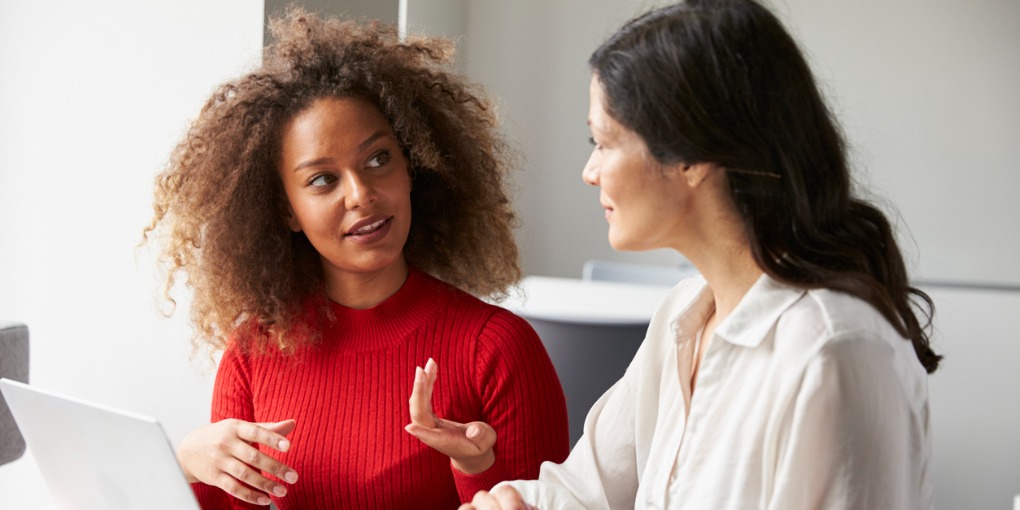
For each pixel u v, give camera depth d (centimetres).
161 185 154
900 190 426
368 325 144
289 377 146
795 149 94
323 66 139
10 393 121
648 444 119
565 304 250
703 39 94
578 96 452
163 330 222
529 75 456
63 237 229
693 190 99
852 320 92
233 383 149
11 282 233
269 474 128
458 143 153
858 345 90
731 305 104
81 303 229
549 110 455
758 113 93
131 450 108
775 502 91
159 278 221
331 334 145
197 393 220
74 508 125
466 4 457
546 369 143
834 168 96
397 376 141
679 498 103
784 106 94
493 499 109
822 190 96
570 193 457
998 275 418
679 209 100
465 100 156
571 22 449
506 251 161
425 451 138
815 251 96
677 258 446
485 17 457
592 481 122
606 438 124
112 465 112
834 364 90
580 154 454
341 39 145
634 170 98
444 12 430
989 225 418
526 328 143
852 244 97
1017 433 262
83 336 229
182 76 217
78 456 117
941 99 418
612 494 123
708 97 93
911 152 423
